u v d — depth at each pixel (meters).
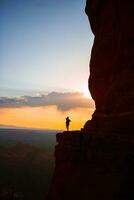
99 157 17.97
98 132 20.41
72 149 20.97
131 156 16.42
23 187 72.69
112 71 24.73
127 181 16.14
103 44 26.50
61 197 21.38
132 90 20.58
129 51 22.73
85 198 18.05
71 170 20.81
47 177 87.31
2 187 68.88
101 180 17.28
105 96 23.92
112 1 25.91
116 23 25.34
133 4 23.09
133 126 18.53
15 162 110.00
